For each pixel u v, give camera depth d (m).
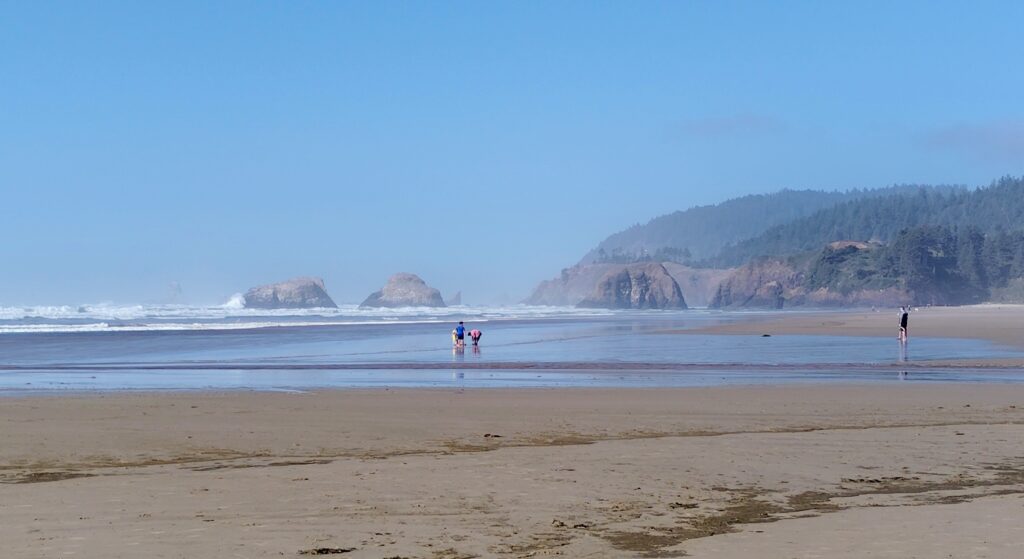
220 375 32.47
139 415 20.23
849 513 10.73
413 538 9.48
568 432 17.72
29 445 16.12
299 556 8.69
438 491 11.91
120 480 12.71
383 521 10.23
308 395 24.48
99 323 98.19
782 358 39.38
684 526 10.13
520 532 9.80
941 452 15.08
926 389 25.73
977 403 22.27
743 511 10.94
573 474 13.12
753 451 15.13
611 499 11.51
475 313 179.12
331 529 9.81
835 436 16.88
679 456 14.66
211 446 16.06
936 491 12.16
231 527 9.84
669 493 11.89
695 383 28.27
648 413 20.48
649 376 31.03
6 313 123.31
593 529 9.96
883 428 18.06
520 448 15.72
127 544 9.03
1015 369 33.16
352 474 13.12
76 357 43.78
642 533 9.80
